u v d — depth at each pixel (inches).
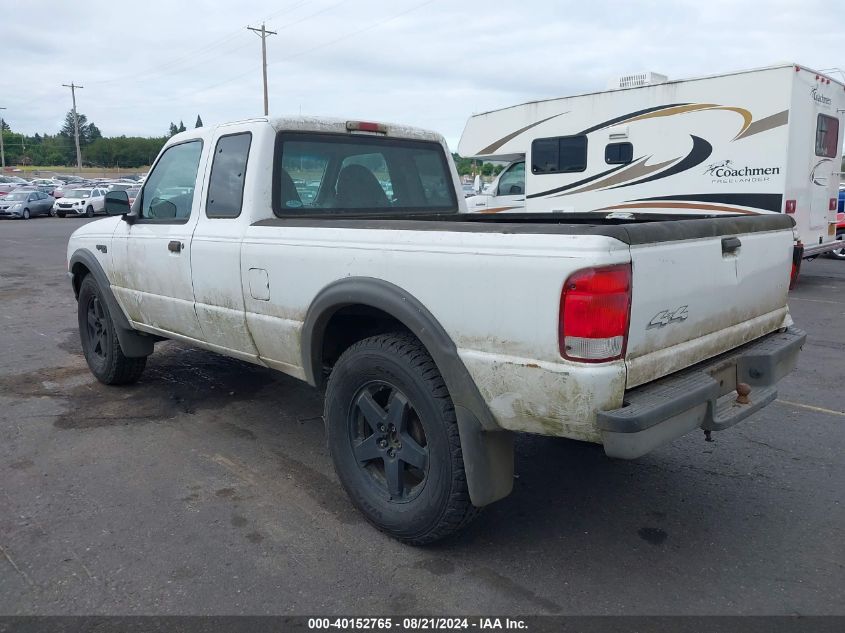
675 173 418.0
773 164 381.1
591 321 102.6
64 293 437.4
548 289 105.3
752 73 381.4
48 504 149.9
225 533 138.1
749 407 128.1
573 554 131.0
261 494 154.9
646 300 108.8
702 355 124.9
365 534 138.0
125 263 201.0
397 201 191.8
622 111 434.9
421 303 121.9
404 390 127.1
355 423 140.3
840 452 176.9
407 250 123.3
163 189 190.9
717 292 125.9
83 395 223.5
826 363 257.4
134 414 205.8
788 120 372.8
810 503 150.3
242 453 177.6
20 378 242.2
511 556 130.3
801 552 131.2
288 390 228.1
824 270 509.0
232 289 161.5
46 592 118.8
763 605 115.1
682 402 110.7
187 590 119.5
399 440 131.5
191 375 244.7
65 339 305.1
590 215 184.1
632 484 160.1
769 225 142.1
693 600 116.6
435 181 203.3
